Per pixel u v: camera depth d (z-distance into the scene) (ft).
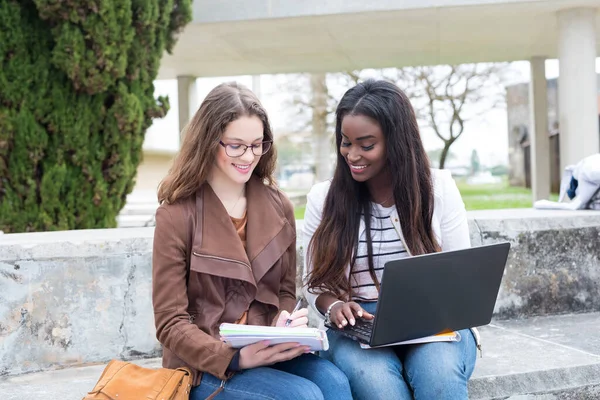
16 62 15.31
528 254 10.29
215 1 22.62
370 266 6.75
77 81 15.51
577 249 10.51
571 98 22.94
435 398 5.82
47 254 8.43
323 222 6.93
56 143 15.98
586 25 22.57
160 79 36.01
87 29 15.12
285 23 23.20
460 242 6.90
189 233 6.04
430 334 6.02
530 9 22.45
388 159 6.67
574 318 10.27
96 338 8.66
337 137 6.84
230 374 5.65
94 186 16.44
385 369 6.01
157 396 5.31
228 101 6.08
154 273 5.94
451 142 44.96
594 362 7.96
